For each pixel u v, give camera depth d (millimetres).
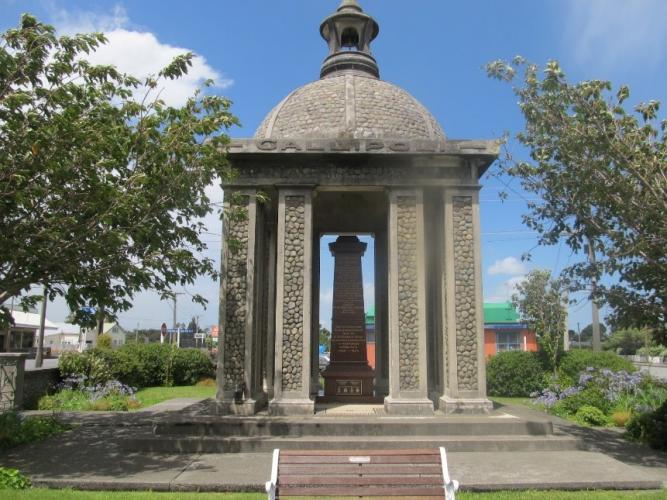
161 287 10148
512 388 19219
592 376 15414
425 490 5672
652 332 10258
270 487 5363
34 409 16219
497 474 8320
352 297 15344
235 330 12148
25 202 8219
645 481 7922
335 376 14586
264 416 11430
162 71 9469
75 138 8266
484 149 12406
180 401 17531
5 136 8156
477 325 12180
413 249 12406
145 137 8953
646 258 9320
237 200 11305
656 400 13656
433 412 11695
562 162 10102
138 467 8734
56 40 8391
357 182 12578
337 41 16859
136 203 8742
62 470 8523
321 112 14109
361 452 5789
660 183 8938
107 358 21531
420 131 14289
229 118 9664
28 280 8992
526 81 9898
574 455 9688
